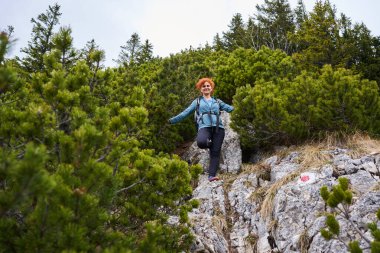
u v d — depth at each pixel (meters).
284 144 7.11
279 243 4.42
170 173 3.77
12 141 2.91
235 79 9.54
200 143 5.86
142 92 3.96
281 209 4.82
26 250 2.10
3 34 2.42
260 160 7.03
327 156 5.71
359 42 13.48
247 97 6.94
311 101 6.67
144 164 3.46
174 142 7.45
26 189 1.80
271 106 6.55
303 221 4.45
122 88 6.43
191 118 8.30
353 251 2.69
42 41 14.95
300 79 7.02
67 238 2.06
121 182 2.99
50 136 2.66
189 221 4.84
